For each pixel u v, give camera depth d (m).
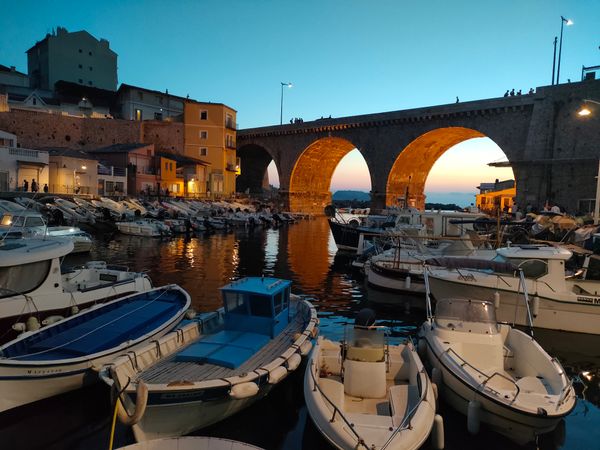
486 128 49.22
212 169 67.44
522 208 41.78
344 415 7.12
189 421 7.64
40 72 77.50
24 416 8.29
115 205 42.69
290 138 72.00
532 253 14.36
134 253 28.61
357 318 10.21
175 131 66.19
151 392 7.01
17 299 10.73
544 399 7.64
